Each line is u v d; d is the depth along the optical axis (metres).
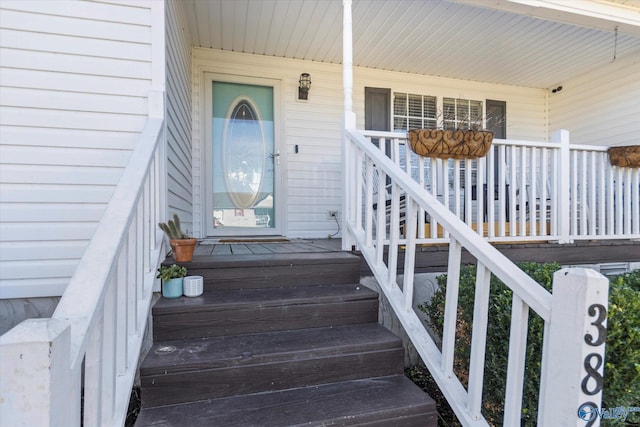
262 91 4.45
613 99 4.83
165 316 1.77
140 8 2.26
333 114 4.68
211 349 1.66
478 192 2.77
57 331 0.73
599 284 0.91
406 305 1.79
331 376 1.67
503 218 2.85
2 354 0.67
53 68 2.16
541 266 2.12
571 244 3.06
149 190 1.86
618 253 3.20
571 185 3.17
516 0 3.01
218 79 4.26
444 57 4.54
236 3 3.28
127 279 1.37
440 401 2.07
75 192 2.21
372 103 4.89
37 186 2.16
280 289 2.19
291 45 4.15
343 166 2.73
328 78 4.66
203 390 1.52
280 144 4.47
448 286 1.49
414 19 3.64
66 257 2.20
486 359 1.65
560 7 3.15
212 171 4.26
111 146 2.24
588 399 0.92
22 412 0.67
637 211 3.26
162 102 2.22
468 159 2.72
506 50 4.37
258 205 4.43
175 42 2.82
